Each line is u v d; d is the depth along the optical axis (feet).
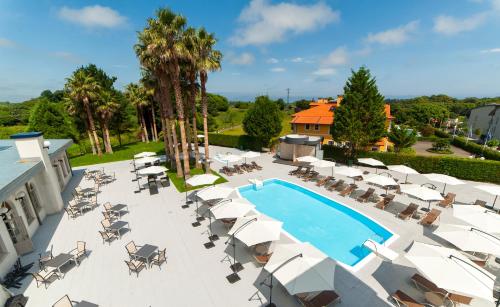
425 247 28.73
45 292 29.86
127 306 27.66
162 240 40.81
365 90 80.48
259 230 33.81
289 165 90.74
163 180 70.79
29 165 44.57
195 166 86.94
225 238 41.14
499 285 29.53
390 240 39.91
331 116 123.13
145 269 33.65
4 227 34.30
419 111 255.91
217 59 68.95
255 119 111.96
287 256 27.35
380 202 52.75
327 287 23.30
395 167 60.70
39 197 49.08
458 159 71.15
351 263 38.22
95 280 31.71
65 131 123.65
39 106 119.34
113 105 117.39
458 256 28.14
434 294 26.58
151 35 55.21
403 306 26.89
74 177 78.74
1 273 32.24
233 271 33.06
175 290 29.86
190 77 70.64
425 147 147.74
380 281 30.73
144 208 53.31
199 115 188.75
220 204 42.52
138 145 150.51
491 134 152.35
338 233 46.39
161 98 80.33
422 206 52.75
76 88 100.89
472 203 54.39
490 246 30.19
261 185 68.64
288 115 285.23
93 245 39.70
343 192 59.62
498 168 65.36
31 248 38.24
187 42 59.67
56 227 45.96
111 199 58.85
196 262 35.01
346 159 91.56
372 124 81.41
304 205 58.65
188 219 47.96
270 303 27.37
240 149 126.21
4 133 165.27
